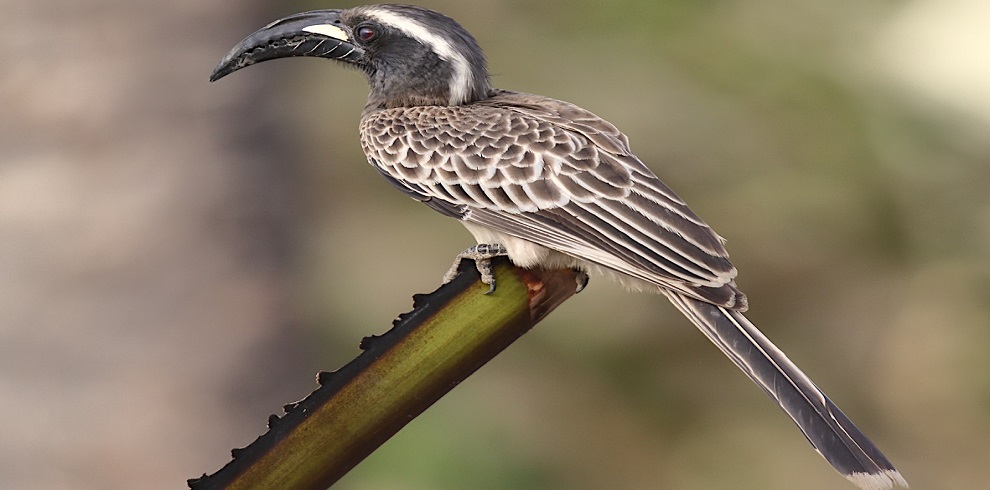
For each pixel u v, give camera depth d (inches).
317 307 618.5
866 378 708.0
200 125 485.1
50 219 466.3
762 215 682.8
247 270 487.8
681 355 671.1
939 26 644.7
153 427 467.5
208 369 477.1
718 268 357.1
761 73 665.6
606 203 372.5
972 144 653.9
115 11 475.2
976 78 637.9
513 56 689.6
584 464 650.8
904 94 651.5
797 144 673.6
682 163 678.5
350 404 274.7
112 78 474.0
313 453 271.9
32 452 458.6
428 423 605.9
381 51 434.9
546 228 379.2
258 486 270.2
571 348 665.0
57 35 471.5
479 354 288.0
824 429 319.9
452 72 430.6
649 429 663.1
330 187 681.0
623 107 677.3
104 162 473.4
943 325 696.4
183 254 478.0
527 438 637.3
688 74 675.4
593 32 685.9
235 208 488.1
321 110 685.9
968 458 697.0
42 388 460.8
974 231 679.1
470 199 395.5
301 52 437.7
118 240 469.1
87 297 465.7
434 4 696.4
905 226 685.9
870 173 672.4
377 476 582.9
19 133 469.7
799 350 703.1
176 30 481.4
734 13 673.0
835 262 695.1
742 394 677.9
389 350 279.6
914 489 687.7
